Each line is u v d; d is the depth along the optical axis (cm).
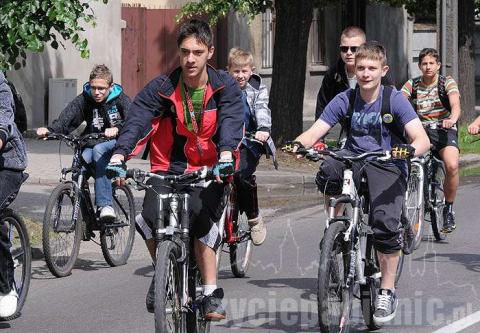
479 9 5191
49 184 2892
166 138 1235
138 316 1489
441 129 2086
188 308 1193
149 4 4828
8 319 1473
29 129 3947
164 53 4791
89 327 1428
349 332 1379
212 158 1238
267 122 1705
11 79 3875
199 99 1212
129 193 1919
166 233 1163
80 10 1981
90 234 1841
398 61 6838
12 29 1922
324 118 1380
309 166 3331
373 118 1359
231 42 5022
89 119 1859
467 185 3089
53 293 1653
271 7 3747
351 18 4872
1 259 1427
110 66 4353
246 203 1730
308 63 5612
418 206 1983
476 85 6938
